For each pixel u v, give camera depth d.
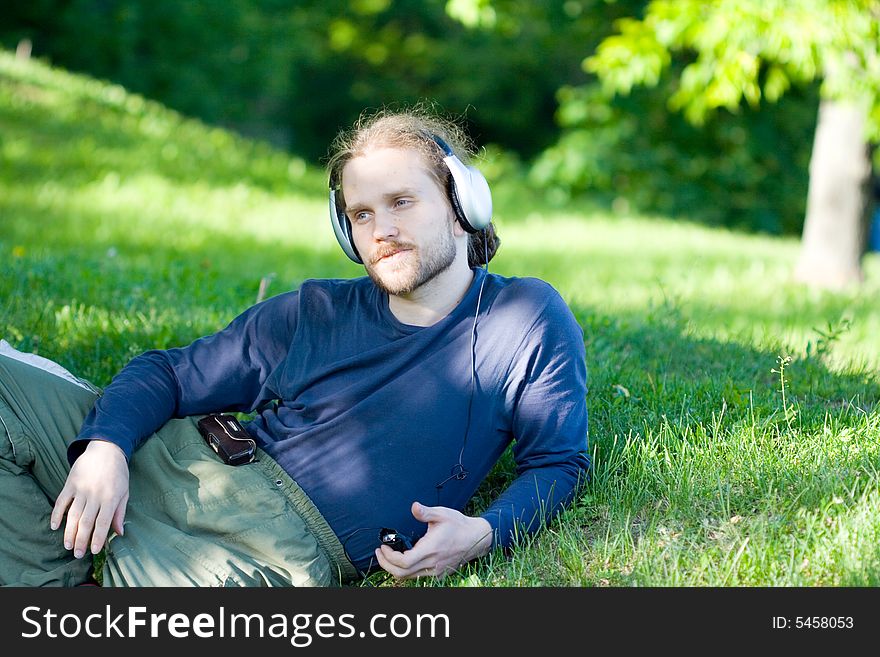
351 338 3.14
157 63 23.88
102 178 13.25
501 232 14.35
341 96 31.28
